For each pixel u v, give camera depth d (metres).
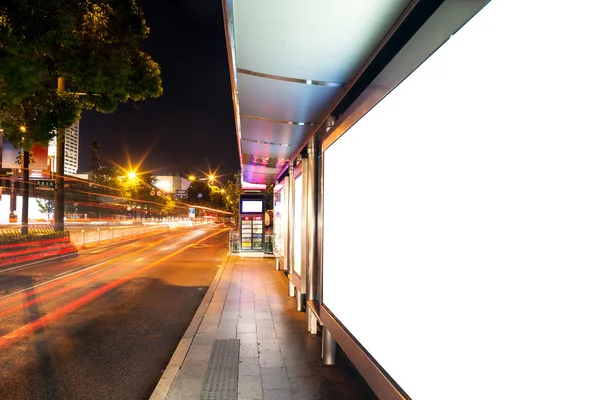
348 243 3.54
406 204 2.24
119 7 8.14
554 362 1.15
